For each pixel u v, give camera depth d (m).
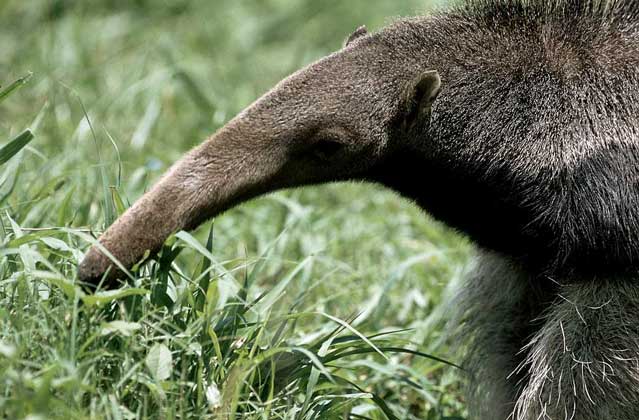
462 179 10.43
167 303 9.30
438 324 12.53
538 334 10.41
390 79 10.12
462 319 11.51
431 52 10.32
